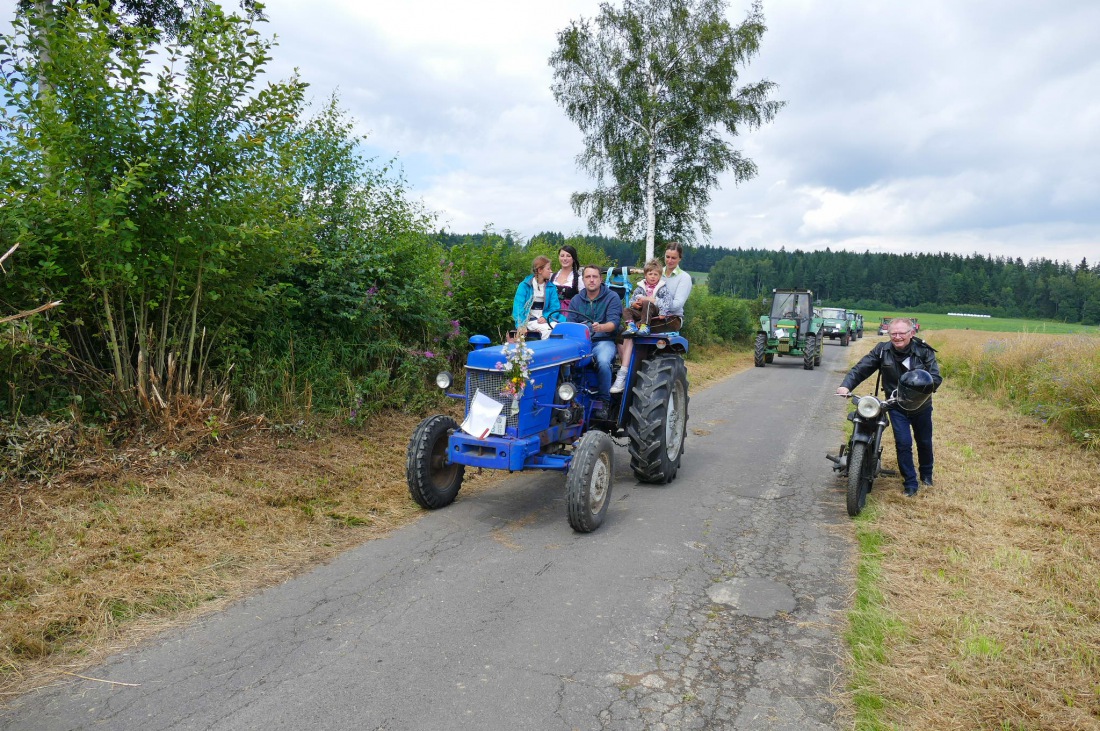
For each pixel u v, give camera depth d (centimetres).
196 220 516
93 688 273
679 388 640
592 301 586
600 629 333
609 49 2008
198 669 289
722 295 2811
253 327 672
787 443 793
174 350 544
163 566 378
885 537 457
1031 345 1138
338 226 786
